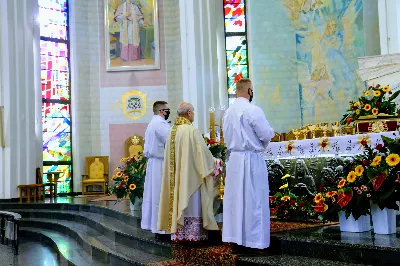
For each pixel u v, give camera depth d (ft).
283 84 52.21
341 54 44.32
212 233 21.26
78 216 38.24
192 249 19.81
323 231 19.12
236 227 17.60
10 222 32.86
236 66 55.47
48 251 32.09
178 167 20.70
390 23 36.63
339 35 44.60
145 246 23.49
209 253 18.75
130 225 29.55
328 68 46.34
